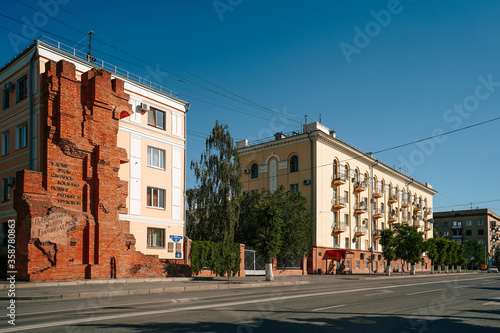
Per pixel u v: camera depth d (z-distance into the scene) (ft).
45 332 24.56
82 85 68.74
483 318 34.42
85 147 67.31
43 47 69.82
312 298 46.78
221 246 94.32
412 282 91.30
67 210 63.72
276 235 83.66
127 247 71.77
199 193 107.55
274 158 148.36
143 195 85.25
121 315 31.35
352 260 152.35
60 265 61.36
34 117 68.80
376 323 30.40
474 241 320.50
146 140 87.35
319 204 135.64
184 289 58.75
